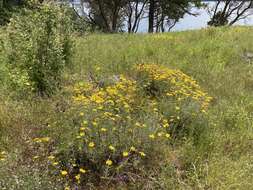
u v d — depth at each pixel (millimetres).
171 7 34406
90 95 5633
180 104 5418
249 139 5223
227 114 5809
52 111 5152
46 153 4168
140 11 36062
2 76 6297
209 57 9945
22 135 4676
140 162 4254
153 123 4711
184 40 12719
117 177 4059
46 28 6395
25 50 6211
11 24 6723
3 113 5066
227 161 4523
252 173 4305
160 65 7953
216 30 14633
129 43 11398
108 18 36156
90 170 4094
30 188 3432
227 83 7785
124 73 7363
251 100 6777
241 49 11188
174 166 4336
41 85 6113
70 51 7719
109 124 4324
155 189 4008
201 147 4719
